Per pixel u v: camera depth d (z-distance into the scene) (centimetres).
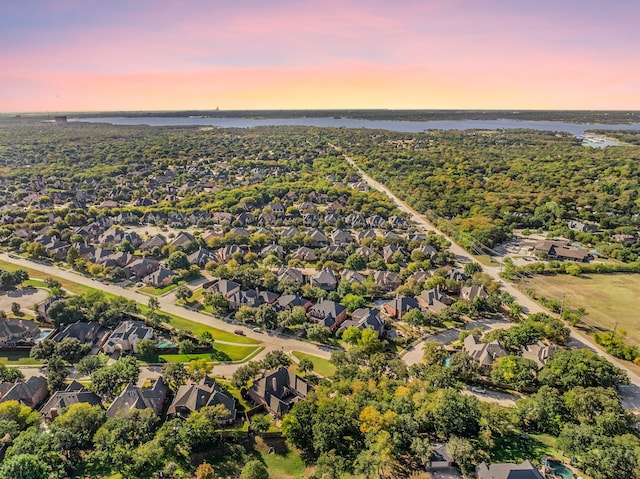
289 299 16775
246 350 14188
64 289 18175
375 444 9250
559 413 10612
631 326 16062
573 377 11750
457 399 10469
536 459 9575
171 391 11975
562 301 17512
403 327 15750
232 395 11881
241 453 9875
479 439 10050
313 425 9919
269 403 11250
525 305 17638
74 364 13025
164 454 9506
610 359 13938
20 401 11050
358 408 10325
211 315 16425
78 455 9350
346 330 14488
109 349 13700
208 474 8725
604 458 8831
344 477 9025
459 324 16000
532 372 12606
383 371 12656
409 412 10212
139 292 18250
